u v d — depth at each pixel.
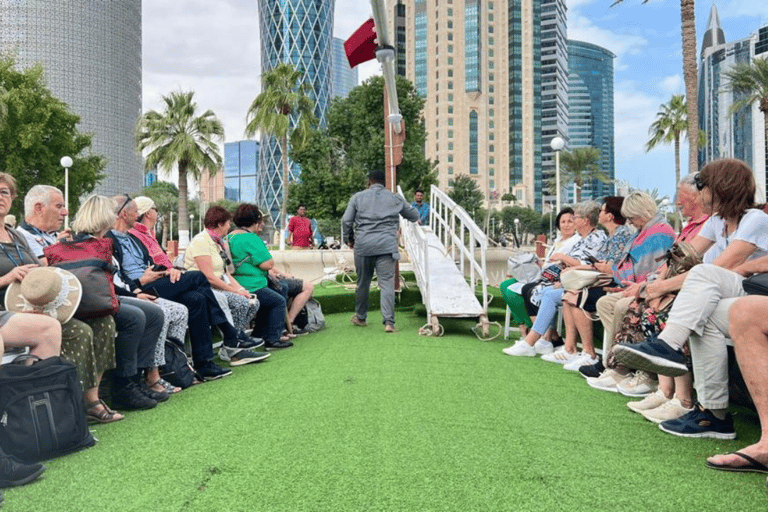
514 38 137.38
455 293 6.80
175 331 4.14
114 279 3.96
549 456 2.57
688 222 4.04
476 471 2.39
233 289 5.27
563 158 66.25
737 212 2.97
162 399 3.71
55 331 2.85
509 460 2.52
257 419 3.20
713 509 2.02
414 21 135.00
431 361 4.81
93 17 117.50
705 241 3.41
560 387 3.95
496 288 9.71
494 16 137.12
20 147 27.97
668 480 2.29
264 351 5.57
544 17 147.50
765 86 27.12
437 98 132.62
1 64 28.55
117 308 3.34
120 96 122.75
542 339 5.24
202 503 2.10
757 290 2.59
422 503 2.08
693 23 16.61
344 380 4.12
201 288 4.43
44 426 2.55
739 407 3.51
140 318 3.54
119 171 122.00
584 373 4.30
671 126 39.69
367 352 5.24
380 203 6.58
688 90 16.84
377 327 6.96
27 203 3.90
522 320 5.93
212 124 30.64
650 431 2.96
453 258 8.38
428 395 3.69
